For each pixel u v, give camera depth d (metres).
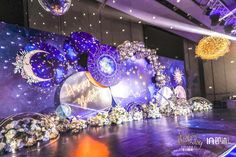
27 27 5.03
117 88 6.98
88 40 6.00
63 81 5.57
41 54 5.19
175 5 7.53
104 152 3.10
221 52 5.59
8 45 4.66
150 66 8.29
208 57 5.70
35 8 5.68
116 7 7.68
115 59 6.67
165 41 10.27
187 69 11.09
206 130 4.25
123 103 7.11
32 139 3.90
